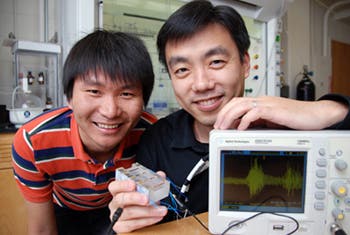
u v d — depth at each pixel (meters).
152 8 1.72
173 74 0.70
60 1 1.64
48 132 0.81
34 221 0.91
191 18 0.64
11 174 1.27
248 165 0.48
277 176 0.48
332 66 3.87
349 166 0.45
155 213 0.47
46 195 0.90
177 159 0.78
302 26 3.18
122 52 0.69
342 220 0.46
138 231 0.47
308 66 3.29
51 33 1.89
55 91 1.59
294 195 0.47
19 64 1.77
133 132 0.92
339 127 0.52
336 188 0.45
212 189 0.47
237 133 0.47
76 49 0.71
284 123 0.52
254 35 2.18
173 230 0.47
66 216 1.08
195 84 0.66
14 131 1.34
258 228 0.47
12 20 1.84
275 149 0.47
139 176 0.50
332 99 0.59
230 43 0.67
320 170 0.46
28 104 1.59
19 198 1.29
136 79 0.69
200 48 0.64
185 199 0.67
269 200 0.48
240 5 1.93
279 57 2.28
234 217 0.47
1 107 1.60
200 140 0.79
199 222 0.51
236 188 0.48
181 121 0.85
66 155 0.83
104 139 0.73
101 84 0.66
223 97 0.68
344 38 4.15
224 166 0.48
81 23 1.31
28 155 0.81
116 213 0.47
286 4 2.12
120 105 0.68
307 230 0.46
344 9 3.74
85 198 0.93
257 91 2.21
